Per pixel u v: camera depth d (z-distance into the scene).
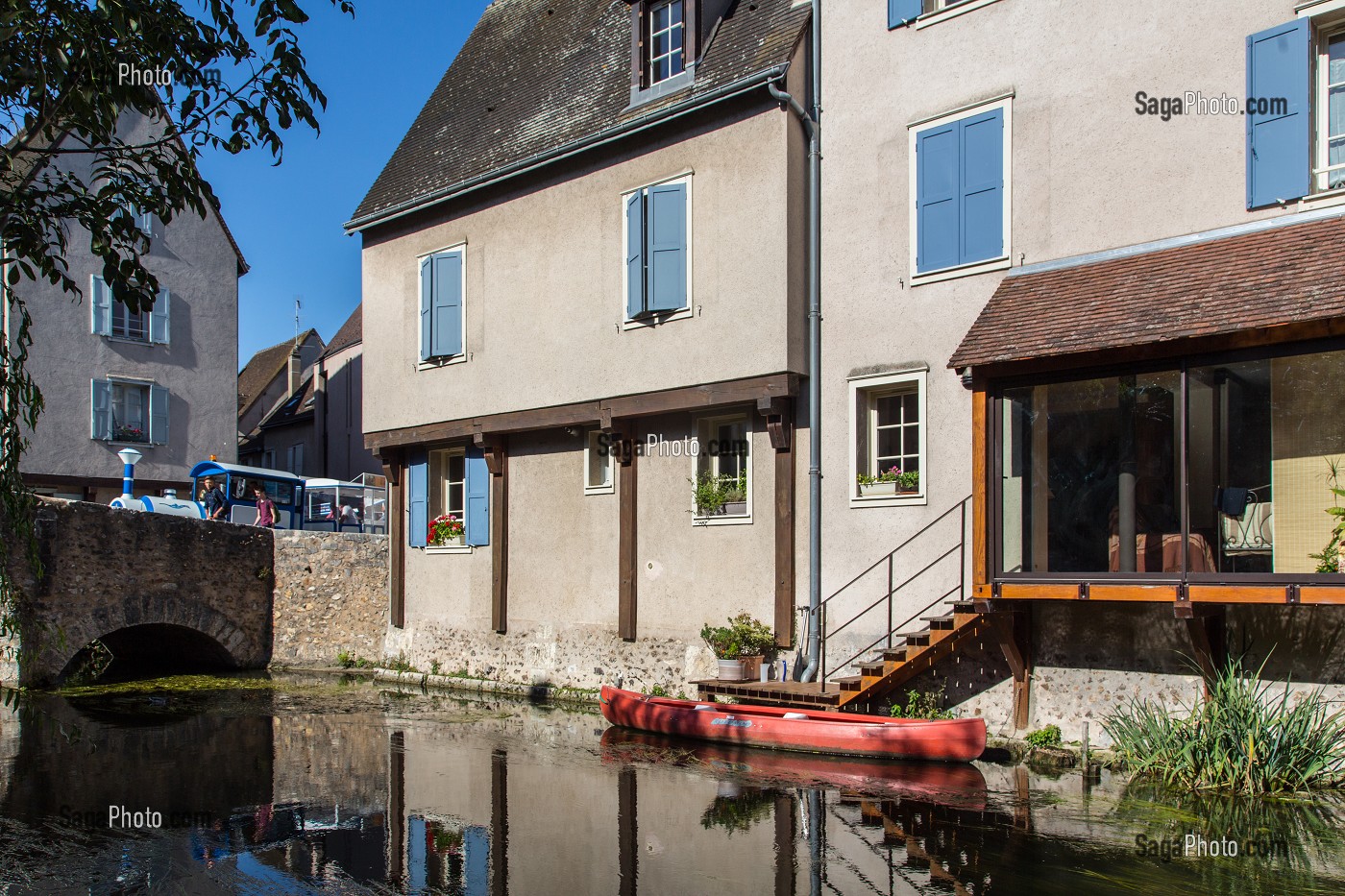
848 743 10.69
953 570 11.34
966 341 10.21
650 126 13.89
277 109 6.25
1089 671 10.33
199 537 19.08
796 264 12.70
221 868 7.20
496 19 19.91
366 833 8.07
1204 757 9.06
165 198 6.23
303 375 40.25
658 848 7.51
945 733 10.16
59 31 5.58
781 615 12.72
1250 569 8.60
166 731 13.02
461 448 17.97
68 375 25.53
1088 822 7.99
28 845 7.80
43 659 16.86
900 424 12.21
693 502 13.91
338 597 19.95
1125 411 9.30
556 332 15.32
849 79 12.67
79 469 25.59
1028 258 11.11
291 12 6.02
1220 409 8.80
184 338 27.73
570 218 15.24
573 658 15.51
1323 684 9.03
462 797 9.23
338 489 26.80
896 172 12.18
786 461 12.79
